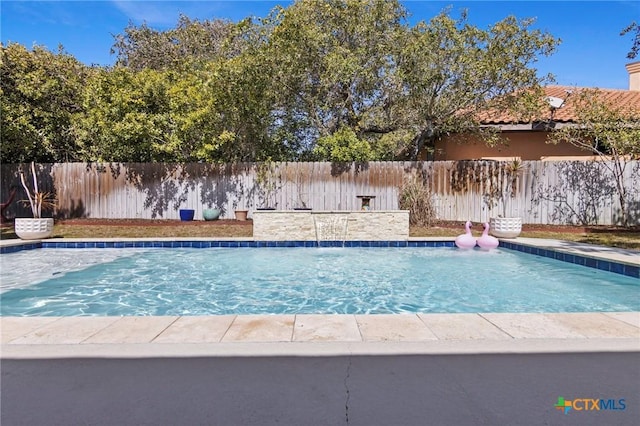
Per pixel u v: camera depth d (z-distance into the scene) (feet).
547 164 38.47
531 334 10.95
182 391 7.90
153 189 42.68
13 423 6.88
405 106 40.47
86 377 8.46
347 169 41.16
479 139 43.27
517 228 31.19
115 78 39.45
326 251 30.45
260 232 31.99
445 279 22.66
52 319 12.36
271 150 47.75
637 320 12.26
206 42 65.98
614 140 32.37
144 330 11.31
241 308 17.52
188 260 27.66
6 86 41.19
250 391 7.91
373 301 18.57
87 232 35.50
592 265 22.91
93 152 45.11
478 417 7.03
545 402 7.50
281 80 41.06
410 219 38.22
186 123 38.40
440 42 35.73
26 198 43.57
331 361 9.22
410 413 7.16
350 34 40.96
